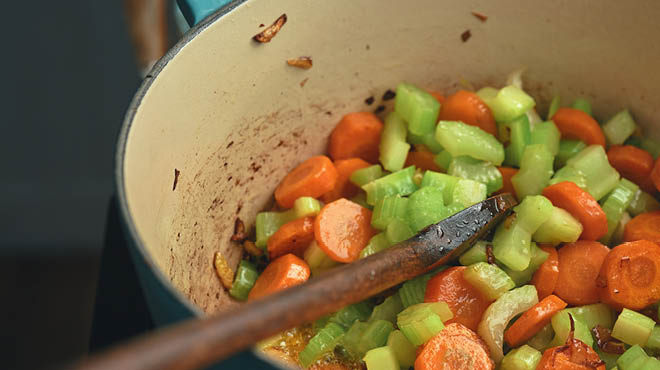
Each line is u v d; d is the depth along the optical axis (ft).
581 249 1.58
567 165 1.68
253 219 1.71
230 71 1.55
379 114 1.79
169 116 1.45
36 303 2.60
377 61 1.73
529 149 1.66
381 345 1.52
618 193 1.66
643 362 1.46
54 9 2.52
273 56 1.60
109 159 2.87
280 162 1.72
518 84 1.79
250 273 1.65
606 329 1.53
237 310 1.08
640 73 1.72
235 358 1.17
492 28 1.74
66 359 2.49
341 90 1.73
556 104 1.79
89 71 2.66
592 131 1.71
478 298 1.52
